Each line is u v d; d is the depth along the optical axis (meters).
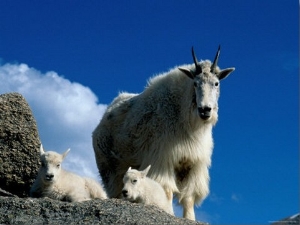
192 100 11.48
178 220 8.65
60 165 9.50
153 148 11.64
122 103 12.85
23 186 11.12
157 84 12.21
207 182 11.98
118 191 12.59
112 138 12.77
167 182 11.38
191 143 11.59
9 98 11.43
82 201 8.84
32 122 11.34
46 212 8.50
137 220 8.30
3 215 8.46
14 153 11.12
